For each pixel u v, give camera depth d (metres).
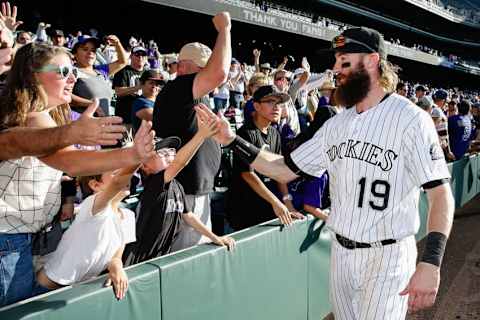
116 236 2.07
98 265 2.00
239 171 3.11
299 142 2.41
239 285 2.44
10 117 1.63
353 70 1.97
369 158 1.92
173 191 2.46
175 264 2.04
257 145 3.13
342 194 2.03
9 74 1.70
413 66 35.34
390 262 1.93
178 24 19.58
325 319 3.42
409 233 1.94
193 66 2.81
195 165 2.70
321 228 3.20
